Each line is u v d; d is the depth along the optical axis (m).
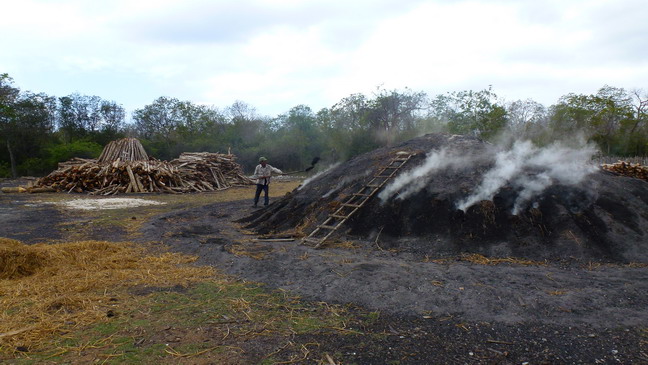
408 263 5.71
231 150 35.56
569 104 24.11
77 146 32.06
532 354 3.26
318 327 3.78
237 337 3.57
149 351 3.30
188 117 38.97
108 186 17.50
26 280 4.96
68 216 10.74
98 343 3.43
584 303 4.19
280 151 34.47
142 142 34.91
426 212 7.20
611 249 5.95
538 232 6.37
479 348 3.37
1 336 3.44
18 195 16.14
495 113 23.88
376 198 8.01
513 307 4.12
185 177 19.50
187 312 4.12
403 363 3.13
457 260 5.93
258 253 6.25
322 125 34.09
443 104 26.73
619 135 23.98
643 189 7.53
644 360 3.16
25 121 31.84
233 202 13.51
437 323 3.85
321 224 7.86
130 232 8.55
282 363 3.13
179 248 6.83
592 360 3.17
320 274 5.22
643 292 4.47
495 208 6.84
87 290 4.73
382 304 4.30
